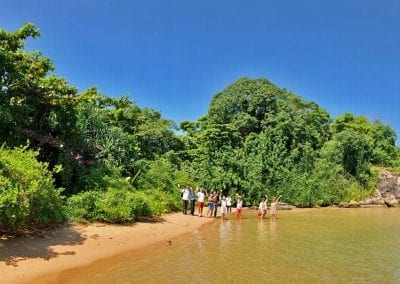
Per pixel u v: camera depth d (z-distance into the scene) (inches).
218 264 573.9
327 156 2059.5
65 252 563.2
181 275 507.2
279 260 611.5
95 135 1019.9
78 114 941.2
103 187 855.7
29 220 603.8
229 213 1354.6
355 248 724.7
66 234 653.9
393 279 514.0
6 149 666.8
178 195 1190.9
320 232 924.0
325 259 626.2
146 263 564.7
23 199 544.4
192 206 1152.2
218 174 1572.3
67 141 877.8
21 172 562.6
